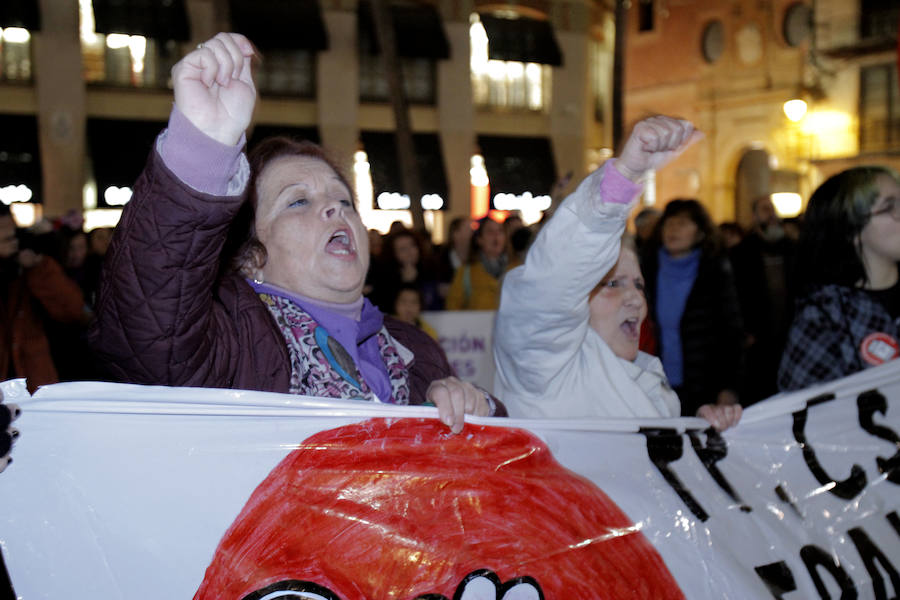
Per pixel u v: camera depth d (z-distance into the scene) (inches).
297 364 78.5
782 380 119.1
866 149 957.2
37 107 791.7
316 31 847.1
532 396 96.3
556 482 82.1
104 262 65.2
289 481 71.5
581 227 82.9
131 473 67.0
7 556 64.2
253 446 70.7
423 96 898.7
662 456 89.1
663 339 193.3
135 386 67.1
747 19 1018.1
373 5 538.0
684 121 80.0
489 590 77.0
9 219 170.9
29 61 789.9
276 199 82.7
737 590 87.1
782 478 94.1
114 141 815.1
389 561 73.9
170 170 61.4
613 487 85.0
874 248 113.7
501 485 79.2
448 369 96.8
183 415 68.8
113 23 784.9
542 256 85.4
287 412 71.9
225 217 63.7
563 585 80.0
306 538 71.4
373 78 880.3
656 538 85.9
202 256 64.3
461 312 260.4
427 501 76.1
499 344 96.6
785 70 997.2
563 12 933.2
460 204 904.9
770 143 1012.5
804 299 118.4
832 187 116.7
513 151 929.5
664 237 193.9
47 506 65.1
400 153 542.3
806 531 93.2
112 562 65.9
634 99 1128.2
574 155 951.6
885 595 94.6
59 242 300.0
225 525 69.0
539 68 943.0
